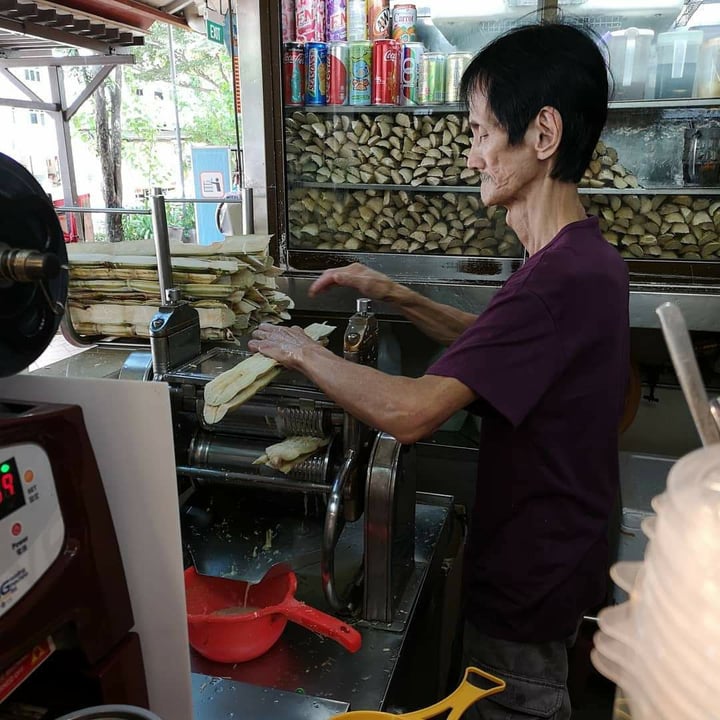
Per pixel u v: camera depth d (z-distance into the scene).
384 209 2.49
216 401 1.02
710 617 0.31
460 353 0.94
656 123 2.26
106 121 6.00
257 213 2.43
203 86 9.47
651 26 2.27
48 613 0.53
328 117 2.49
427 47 2.50
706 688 0.30
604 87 0.99
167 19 3.14
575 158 1.01
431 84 2.35
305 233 2.54
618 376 1.04
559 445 1.02
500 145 1.02
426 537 1.36
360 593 1.12
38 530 0.52
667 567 0.33
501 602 1.10
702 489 0.35
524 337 0.93
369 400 0.96
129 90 9.31
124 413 0.58
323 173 2.48
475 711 1.15
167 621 0.65
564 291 0.94
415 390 0.95
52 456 0.53
